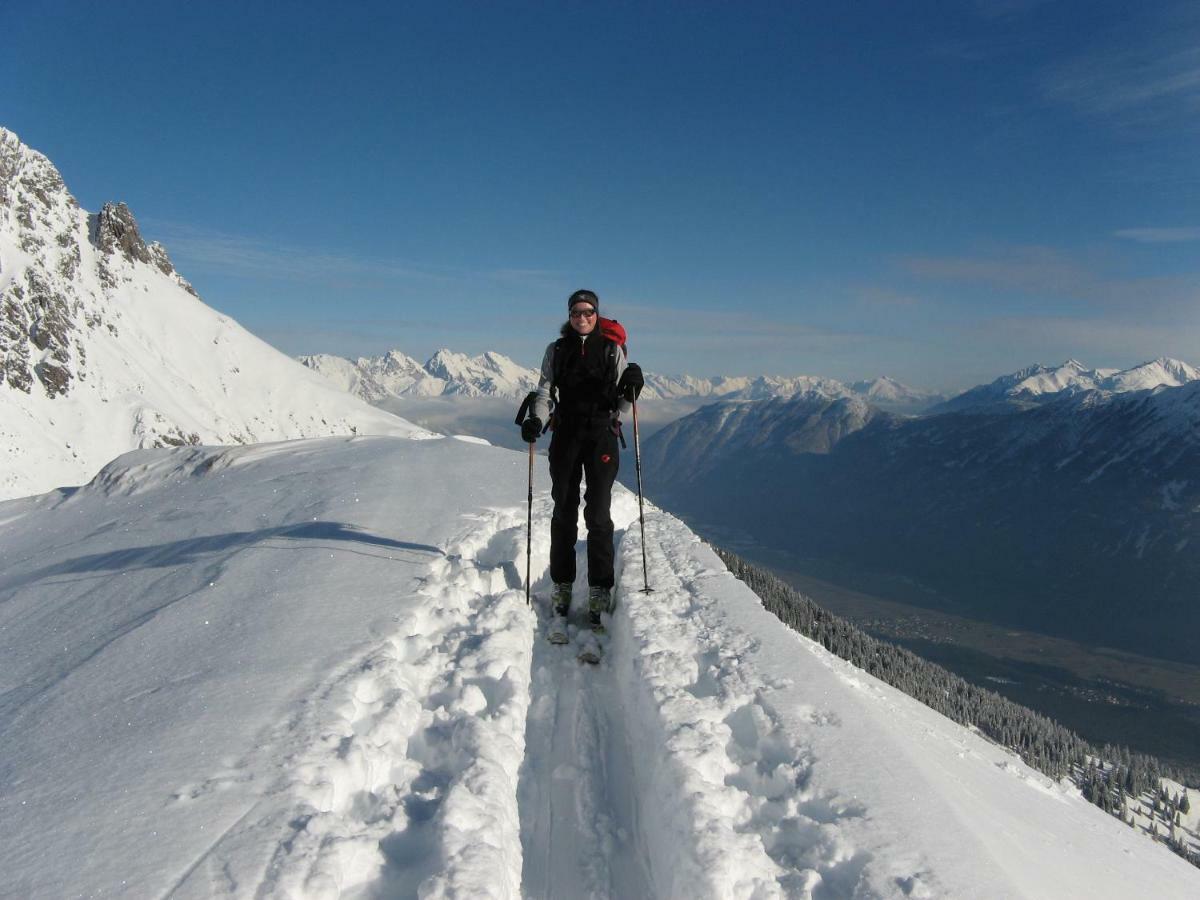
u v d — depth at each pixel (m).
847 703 3.60
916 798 2.85
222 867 2.25
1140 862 4.52
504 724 3.52
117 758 2.92
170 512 9.41
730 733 3.37
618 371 5.39
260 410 169.50
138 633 4.43
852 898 2.36
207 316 187.50
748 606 4.95
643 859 3.05
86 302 159.62
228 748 2.95
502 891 2.35
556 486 5.38
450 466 9.79
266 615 4.55
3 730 3.36
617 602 5.55
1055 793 6.01
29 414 126.00
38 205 170.25
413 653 4.21
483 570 5.62
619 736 3.99
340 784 2.80
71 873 2.24
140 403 141.62
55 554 8.52
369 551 5.96
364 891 2.35
